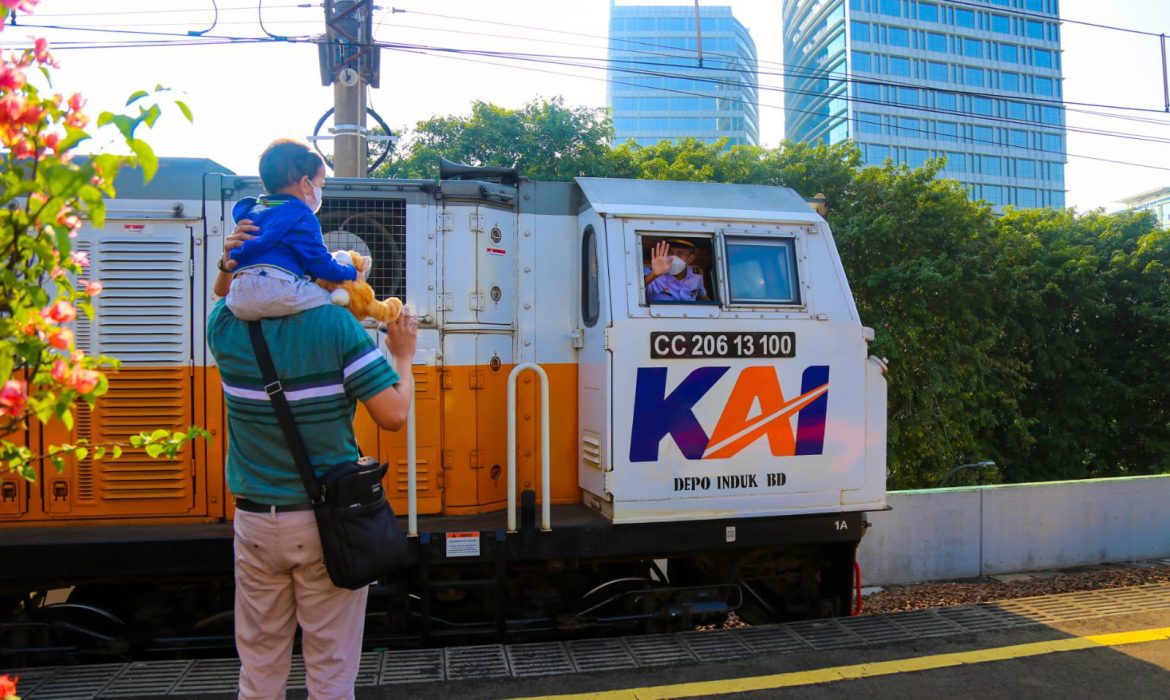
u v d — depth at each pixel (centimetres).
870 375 460
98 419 413
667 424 422
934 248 1548
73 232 158
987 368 1577
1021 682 371
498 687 355
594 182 469
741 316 435
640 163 1941
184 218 421
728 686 361
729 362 432
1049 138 10125
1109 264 1864
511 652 395
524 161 2020
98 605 428
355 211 440
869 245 1511
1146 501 743
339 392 221
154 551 386
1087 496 723
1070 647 412
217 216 425
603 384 423
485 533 409
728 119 11650
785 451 440
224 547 391
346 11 939
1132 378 1864
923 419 1463
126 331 416
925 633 432
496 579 412
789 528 445
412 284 440
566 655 393
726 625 564
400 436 439
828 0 9850
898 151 9294
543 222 475
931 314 1517
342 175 924
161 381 417
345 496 214
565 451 473
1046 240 1923
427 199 445
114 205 417
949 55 9662
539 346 471
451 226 445
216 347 226
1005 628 441
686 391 425
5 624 397
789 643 415
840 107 9388
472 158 2025
